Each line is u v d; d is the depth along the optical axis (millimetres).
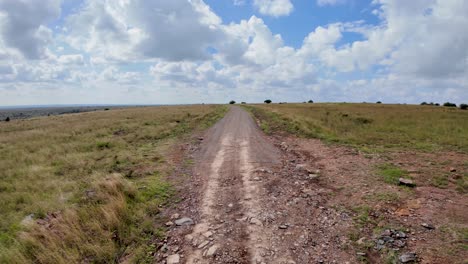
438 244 3646
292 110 32562
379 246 3744
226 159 9516
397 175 6645
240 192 6211
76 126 20172
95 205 5090
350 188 6020
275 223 4621
